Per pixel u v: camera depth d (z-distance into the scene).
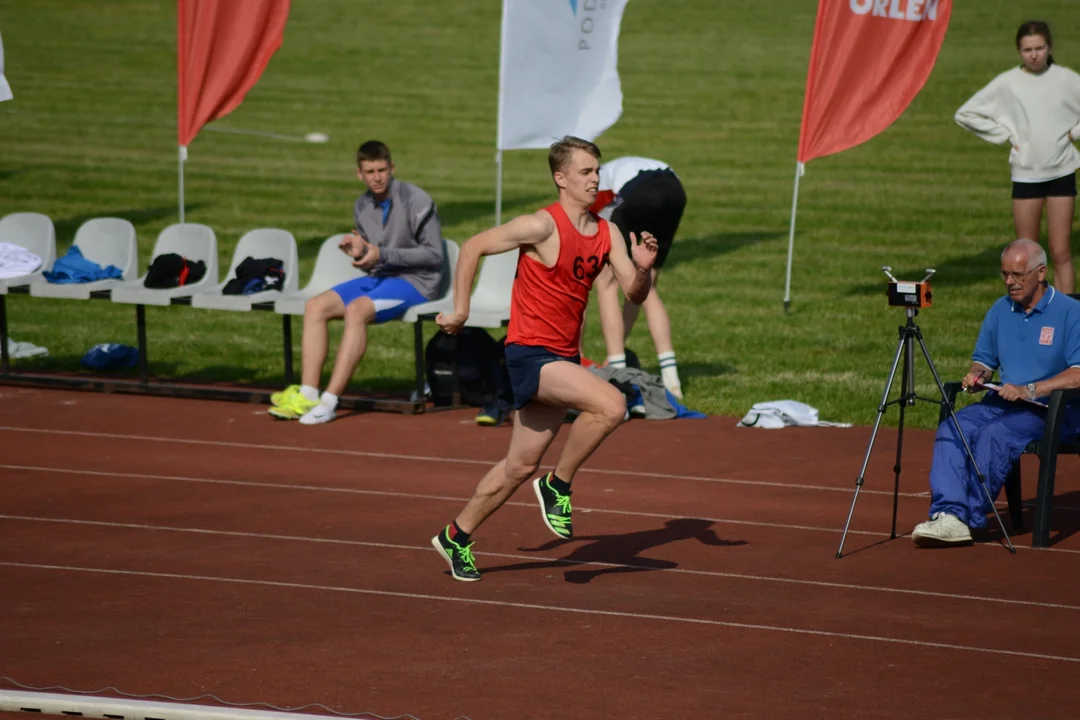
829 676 19.88
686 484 31.42
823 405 39.00
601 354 46.75
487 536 27.52
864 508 29.59
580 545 26.91
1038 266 27.31
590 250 22.69
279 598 23.31
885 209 74.75
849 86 48.34
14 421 37.41
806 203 76.88
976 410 27.78
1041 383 26.86
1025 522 28.75
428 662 20.25
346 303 38.22
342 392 37.97
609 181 39.59
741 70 119.00
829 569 25.34
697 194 79.88
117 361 44.12
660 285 58.31
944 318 50.97
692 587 24.20
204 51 46.25
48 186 79.50
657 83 114.81
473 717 18.19
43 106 103.06
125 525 27.88
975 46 121.81
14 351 45.84
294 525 27.97
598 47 44.34
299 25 136.88
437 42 130.00
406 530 27.72
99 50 123.12
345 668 19.95
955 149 90.69
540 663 20.25
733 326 50.44
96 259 44.19
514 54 43.44
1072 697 19.19
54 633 21.45
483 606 22.98
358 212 39.69
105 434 36.03
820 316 51.81
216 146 92.44
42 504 29.44
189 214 73.50
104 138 93.62
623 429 36.69
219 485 31.11
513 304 23.22
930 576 24.94
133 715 18.16
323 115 103.38
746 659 20.55
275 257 41.81
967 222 71.19
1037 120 44.22
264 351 47.16
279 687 19.17
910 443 35.09
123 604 22.92
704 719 18.23
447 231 70.69
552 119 44.56
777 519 28.73
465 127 100.25
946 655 20.81
